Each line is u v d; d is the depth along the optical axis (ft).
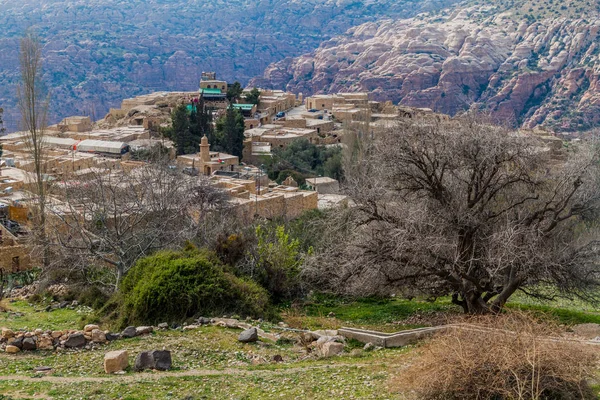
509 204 87.86
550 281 83.66
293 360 58.70
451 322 70.18
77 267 103.86
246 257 100.58
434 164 83.92
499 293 86.79
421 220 79.66
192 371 54.34
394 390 45.32
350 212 89.76
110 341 63.67
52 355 59.41
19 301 98.22
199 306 75.51
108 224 124.57
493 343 42.65
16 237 136.98
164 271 77.30
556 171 88.17
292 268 103.55
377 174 88.79
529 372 41.09
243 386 49.73
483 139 81.76
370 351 61.87
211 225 122.62
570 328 73.82
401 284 87.20
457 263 80.33
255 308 78.74
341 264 91.20
